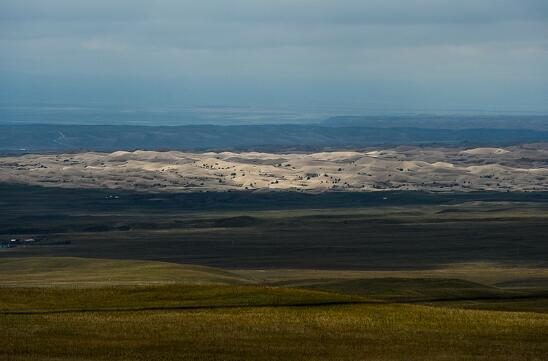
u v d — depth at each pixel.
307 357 123.38
